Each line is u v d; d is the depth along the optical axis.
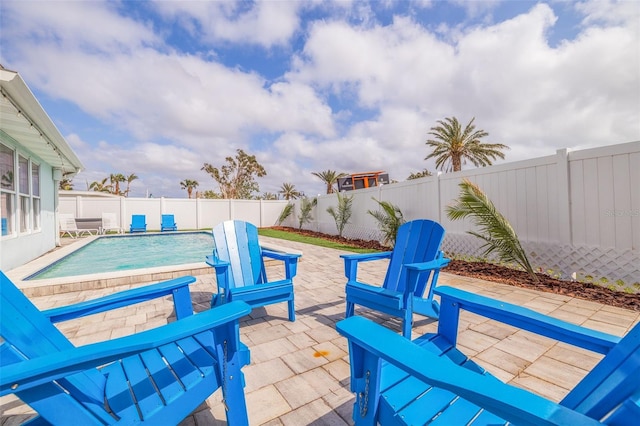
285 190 39.62
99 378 1.37
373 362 1.09
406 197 7.73
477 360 2.10
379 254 3.06
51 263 6.01
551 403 0.69
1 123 4.43
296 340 2.47
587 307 3.13
